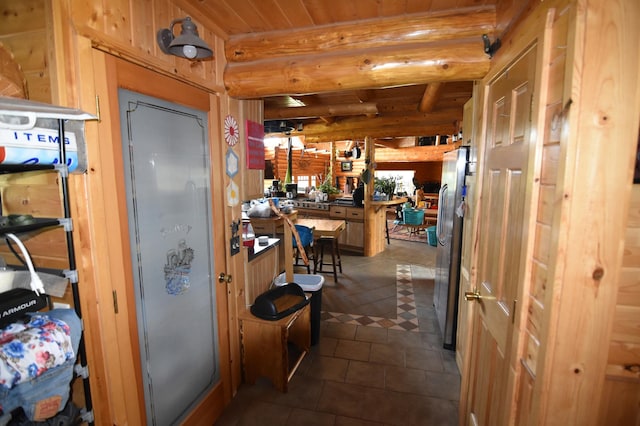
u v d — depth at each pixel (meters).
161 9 1.48
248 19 1.78
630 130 0.85
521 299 1.14
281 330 2.19
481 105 1.73
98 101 1.21
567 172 0.88
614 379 1.04
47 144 0.97
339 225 4.60
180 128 1.67
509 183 1.32
